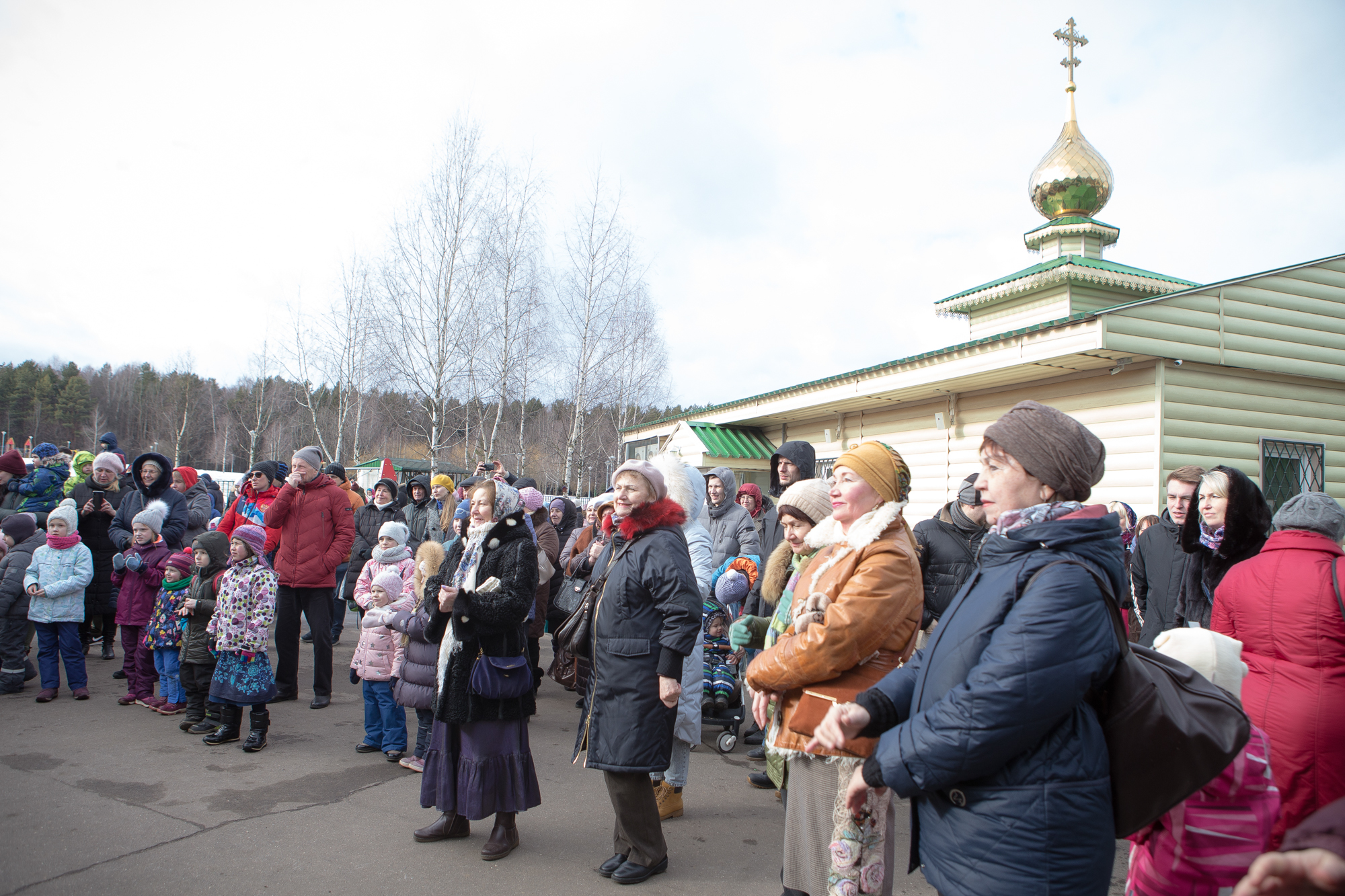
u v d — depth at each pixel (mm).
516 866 3521
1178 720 1717
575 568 6531
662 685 3352
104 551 7535
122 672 7043
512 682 3564
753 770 5148
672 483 4832
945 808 1812
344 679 7312
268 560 6965
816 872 2467
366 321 20406
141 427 69500
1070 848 1679
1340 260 8555
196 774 4543
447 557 4043
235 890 3170
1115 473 7973
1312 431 8359
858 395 10422
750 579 5406
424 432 20750
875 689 2049
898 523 2658
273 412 50969
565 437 32344
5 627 6363
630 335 25359
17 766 4551
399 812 4090
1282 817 3121
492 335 19859
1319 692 3072
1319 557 3168
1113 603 1764
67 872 3268
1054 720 1660
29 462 10258
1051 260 12625
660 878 3473
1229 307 7832
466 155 19094
